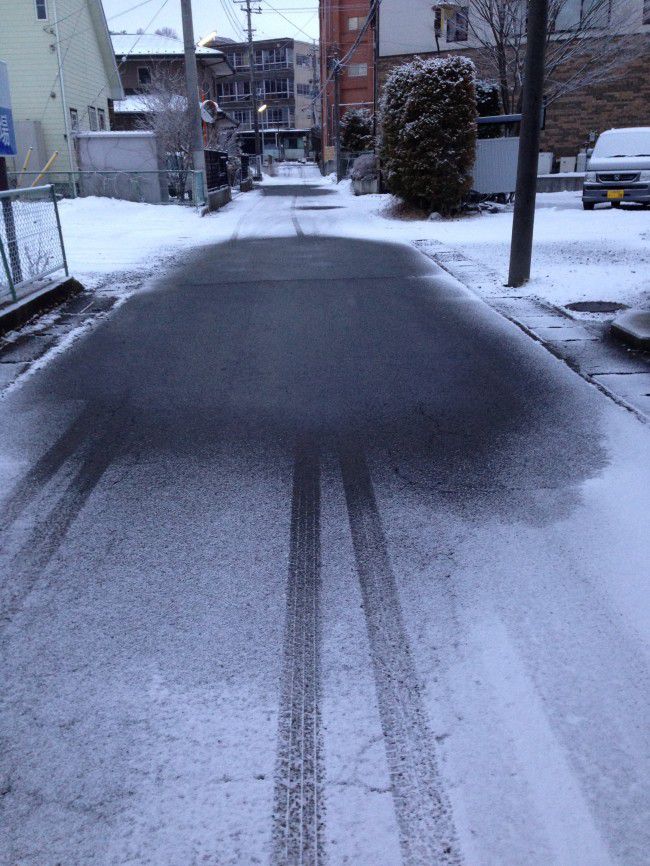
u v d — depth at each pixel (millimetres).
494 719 2246
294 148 89312
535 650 2555
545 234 13344
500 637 2629
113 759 2133
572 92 26375
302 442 4484
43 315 8078
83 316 8094
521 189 8531
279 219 19438
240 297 9008
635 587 2910
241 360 6305
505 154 19156
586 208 18328
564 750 2123
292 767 2098
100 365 6223
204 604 2869
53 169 25734
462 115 16828
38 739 2209
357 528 3428
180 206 22734
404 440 4465
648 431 4461
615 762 2076
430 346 6559
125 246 14047
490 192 19531
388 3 26203
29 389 5613
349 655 2553
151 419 4941
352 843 1871
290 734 2213
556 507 3568
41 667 2525
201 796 2010
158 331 7383
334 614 2787
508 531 3359
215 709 2314
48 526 3520
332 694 2369
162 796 2012
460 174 17359
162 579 3047
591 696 2328
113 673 2486
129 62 40906
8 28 24516
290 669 2492
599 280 8906
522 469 4000
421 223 16969
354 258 11953
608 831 1875
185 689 2404
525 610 2781
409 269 10672
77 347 6809
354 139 45625
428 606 2822
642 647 2557
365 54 56062
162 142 24922
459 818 1927
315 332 7203
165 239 15195
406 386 5484
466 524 3434
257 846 1868
